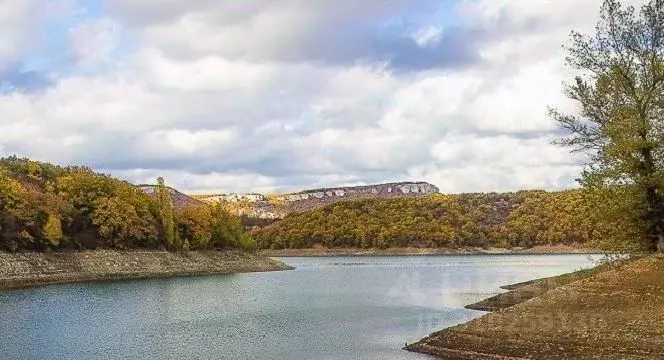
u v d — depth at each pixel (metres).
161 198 147.38
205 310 65.25
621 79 45.00
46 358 38.84
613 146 43.41
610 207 44.22
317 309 65.50
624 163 43.28
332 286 100.25
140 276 125.06
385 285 99.75
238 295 83.75
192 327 52.12
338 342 43.66
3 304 69.38
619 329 34.09
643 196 43.56
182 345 43.25
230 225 176.38
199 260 149.38
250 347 42.22
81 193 129.50
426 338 40.66
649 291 37.81
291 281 113.25
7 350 41.47
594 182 44.44
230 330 50.31
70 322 55.22
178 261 142.00
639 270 41.00
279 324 53.72
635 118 43.28
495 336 37.09
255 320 56.66
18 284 96.12
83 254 118.06
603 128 45.16
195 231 157.38
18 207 106.38
